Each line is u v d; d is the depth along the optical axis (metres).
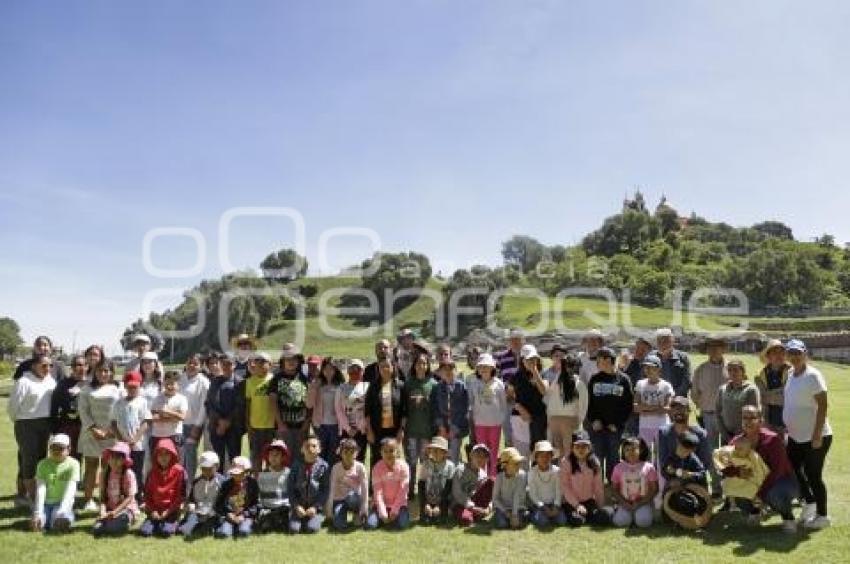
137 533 10.51
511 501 10.96
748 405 10.91
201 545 9.83
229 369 13.30
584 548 9.45
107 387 12.18
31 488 11.98
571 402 12.12
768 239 143.25
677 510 10.33
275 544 9.88
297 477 11.11
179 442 12.71
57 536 10.30
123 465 10.91
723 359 12.77
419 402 12.57
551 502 10.89
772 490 9.91
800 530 9.87
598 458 12.04
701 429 11.31
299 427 12.60
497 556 9.19
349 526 10.98
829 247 136.00
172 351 107.12
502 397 12.96
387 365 12.34
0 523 11.05
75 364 12.71
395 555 9.27
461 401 12.98
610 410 11.93
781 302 103.75
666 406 12.21
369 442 12.34
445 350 13.75
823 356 55.38
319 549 9.59
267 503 10.86
